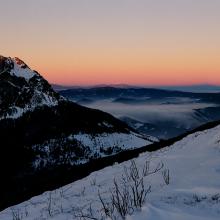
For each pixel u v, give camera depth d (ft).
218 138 59.21
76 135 457.68
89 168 103.91
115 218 25.05
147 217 23.71
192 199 29.01
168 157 56.39
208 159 47.26
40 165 349.00
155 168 49.29
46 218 35.37
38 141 417.08
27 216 40.40
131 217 24.11
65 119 506.07
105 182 50.75
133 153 110.32
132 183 42.01
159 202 27.84
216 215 24.36
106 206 31.14
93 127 511.40
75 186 55.42
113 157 115.44
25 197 83.97
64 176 103.40
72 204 40.27
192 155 53.52
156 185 37.11
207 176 36.22
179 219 23.22
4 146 382.83
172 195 30.71
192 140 70.59
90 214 29.91
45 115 505.25
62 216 33.47
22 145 397.80
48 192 57.93
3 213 47.57
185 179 36.68
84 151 415.23
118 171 58.03
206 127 108.37
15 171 322.14
